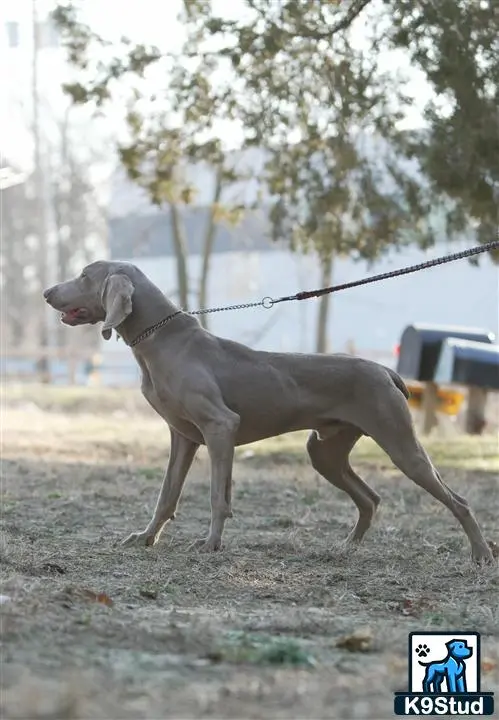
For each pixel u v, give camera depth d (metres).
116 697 4.91
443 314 44.44
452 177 15.02
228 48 15.49
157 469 15.89
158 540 9.97
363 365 9.48
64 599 6.94
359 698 5.16
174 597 7.55
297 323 49.38
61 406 29.00
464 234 17.33
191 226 52.75
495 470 16.80
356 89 15.21
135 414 27.84
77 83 16.02
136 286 9.51
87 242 66.88
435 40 14.52
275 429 9.56
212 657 5.73
